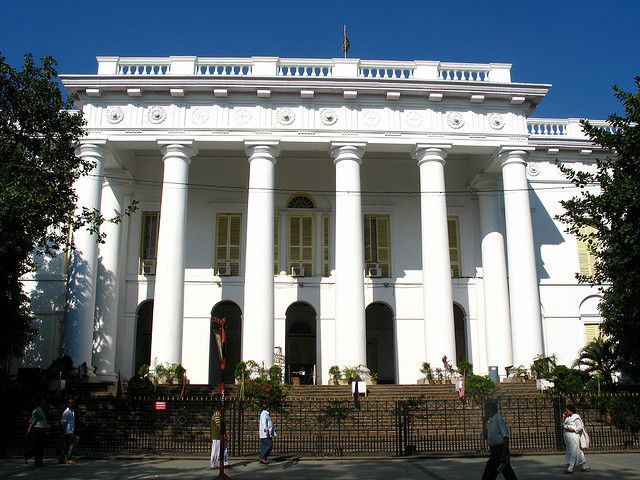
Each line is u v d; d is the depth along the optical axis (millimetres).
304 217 31734
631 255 15672
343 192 27016
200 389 23250
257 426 19375
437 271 26531
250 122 27406
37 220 17656
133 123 27266
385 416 20484
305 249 31312
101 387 24094
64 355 25078
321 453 16938
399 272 31297
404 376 30125
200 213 31453
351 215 26750
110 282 28531
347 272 26109
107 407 19438
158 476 13758
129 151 30531
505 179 28156
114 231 29219
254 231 26328
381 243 31688
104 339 27719
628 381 28000
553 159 32469
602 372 26656
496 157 28625
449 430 19422
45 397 20562
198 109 27500
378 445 17938
